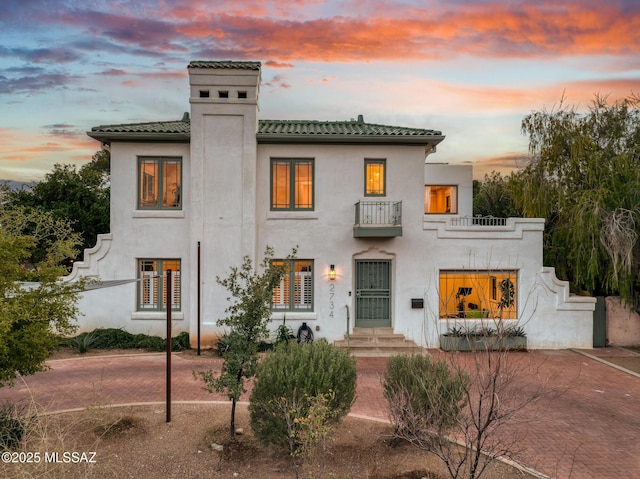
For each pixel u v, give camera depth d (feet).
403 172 54.08
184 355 49.78
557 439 29.60
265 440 25.36
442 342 51.72
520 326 51.57
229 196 52.29
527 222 53.88
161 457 25.55
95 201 91.04
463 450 26.99
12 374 24.49
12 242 25.86
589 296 56.90
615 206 53.62
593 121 59.06
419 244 53.72
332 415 24.38
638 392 39.09
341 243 53.72
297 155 53.67
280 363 25.70
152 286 54.44
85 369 44.27
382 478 23.71
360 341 52.08
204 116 52.16
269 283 28.48
